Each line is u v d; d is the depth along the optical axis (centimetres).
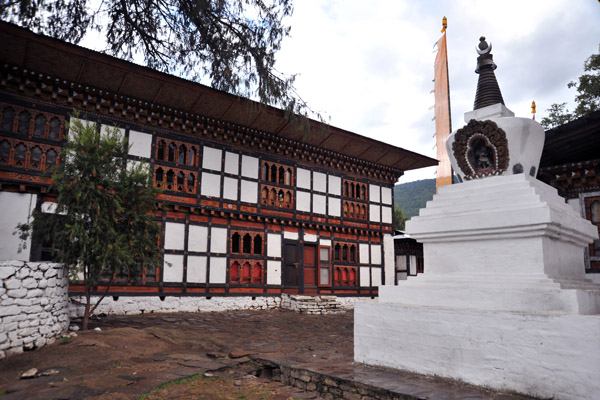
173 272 1733
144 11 1155
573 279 679
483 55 819
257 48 1163
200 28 1153
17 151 1410
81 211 1012
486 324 600
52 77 1451
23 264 770
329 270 2302
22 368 676
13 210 1390
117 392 596
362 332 766
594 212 1259
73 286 1504
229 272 1897
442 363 640
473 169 774
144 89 1602
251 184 2012
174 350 948
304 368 731
